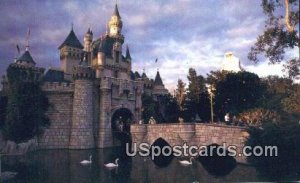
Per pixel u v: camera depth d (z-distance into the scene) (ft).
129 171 140.15
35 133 207.41
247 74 238.48
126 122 256.32
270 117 174.09
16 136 196.13
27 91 205.26
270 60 136.98
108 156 185.78
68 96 226.58
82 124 220.23
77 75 223.10
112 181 119.24
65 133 221.87
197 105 275.59
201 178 123.75
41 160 166.40
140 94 260.01
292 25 125.49
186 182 117.19
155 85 308.81
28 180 118.32
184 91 294.87
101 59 259.39
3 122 209.15
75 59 287.69
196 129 168.04
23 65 224.12
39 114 209.46
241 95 238.48
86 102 223.51
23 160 165.37
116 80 242.17
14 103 199.62
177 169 144.36
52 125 219.41
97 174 132.26
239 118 199.82
